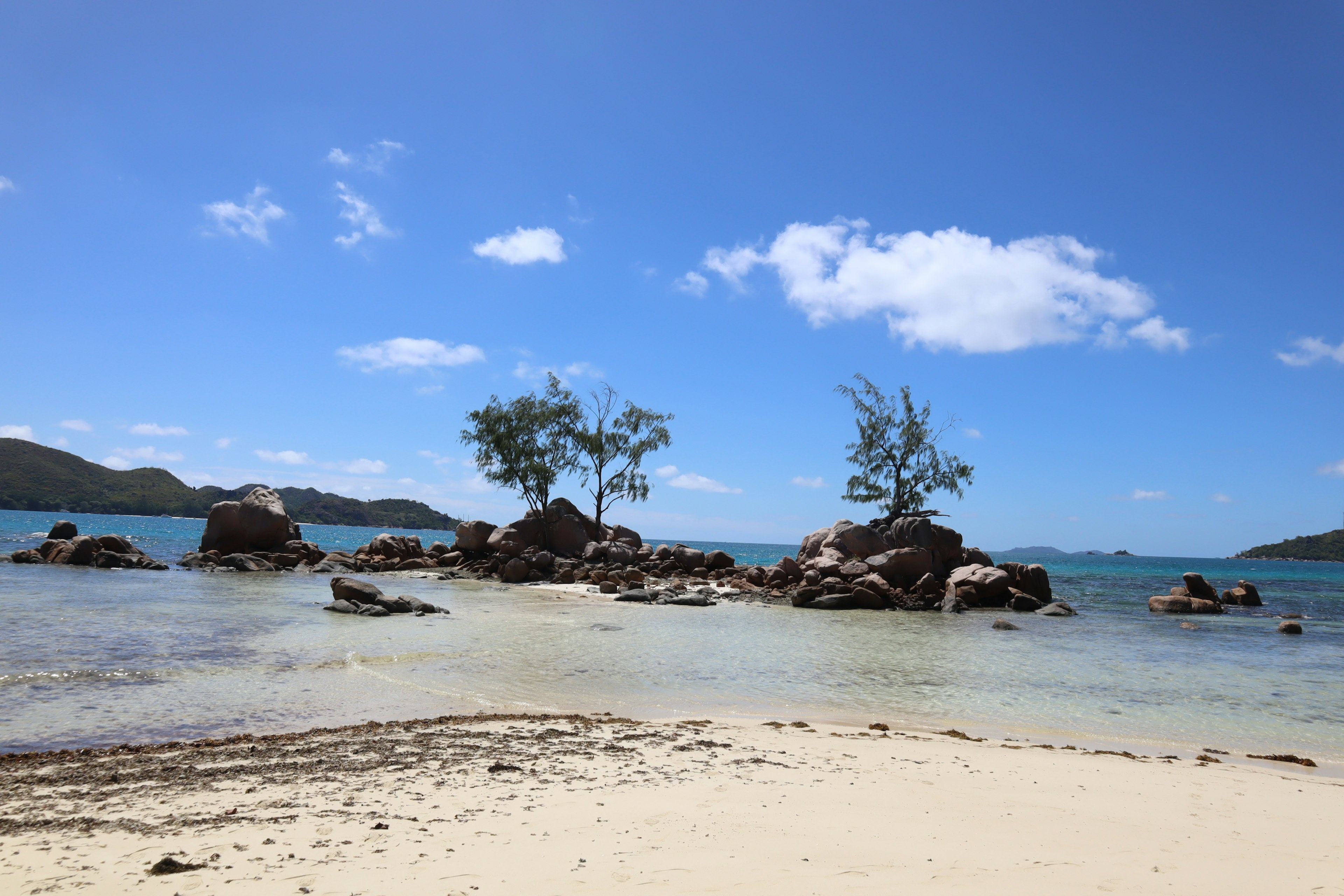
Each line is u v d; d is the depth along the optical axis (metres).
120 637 17.22
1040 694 14.86
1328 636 27.23
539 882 4.84
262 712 11.16
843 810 6.82
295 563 45.16
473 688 13.50
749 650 19.92
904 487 50.06
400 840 5.65
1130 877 5.23
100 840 5.56
